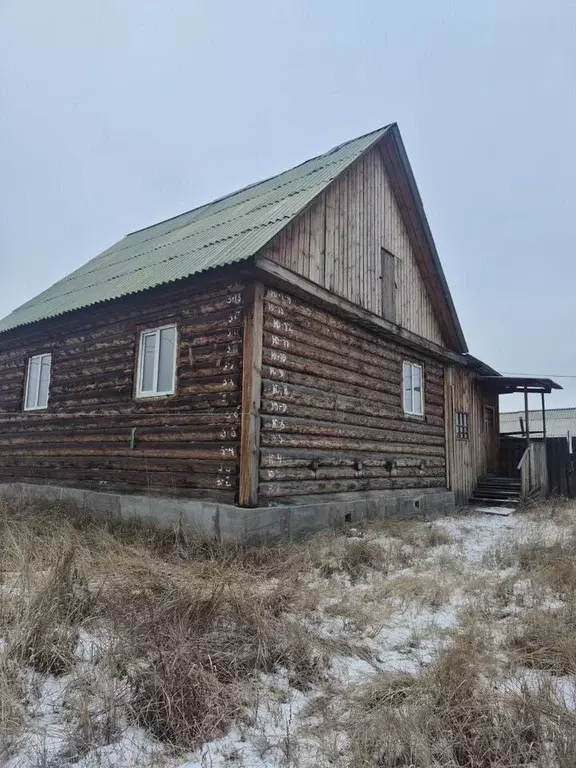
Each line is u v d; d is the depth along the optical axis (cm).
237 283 761
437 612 476
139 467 853
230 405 740
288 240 820
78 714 285
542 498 1414
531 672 355
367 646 397
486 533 918
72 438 1000
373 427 1010
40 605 377
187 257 869
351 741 277
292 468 781
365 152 1046
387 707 300
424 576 577
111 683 305
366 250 1045
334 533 770
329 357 900
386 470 1038
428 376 1257
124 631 358
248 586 496
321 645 386
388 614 459
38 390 1133
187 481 773
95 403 963
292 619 435
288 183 1098
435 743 272
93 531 718
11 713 280
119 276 1055
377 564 630
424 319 1254
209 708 294
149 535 715
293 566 597
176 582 478
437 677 325
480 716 286
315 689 337
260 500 715
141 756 265
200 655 329
